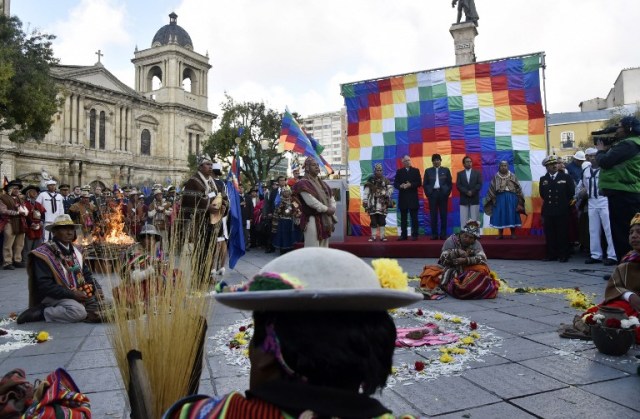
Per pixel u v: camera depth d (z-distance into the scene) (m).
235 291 0.91
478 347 3.77
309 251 0.91
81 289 5.05
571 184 8.83
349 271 0.86
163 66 59.28
